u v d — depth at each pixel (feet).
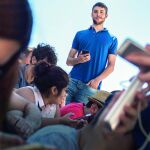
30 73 12.07
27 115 8.16
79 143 6.07
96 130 4.73
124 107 4.35
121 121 4.37
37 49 13.44
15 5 3.79
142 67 4.44
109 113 4.33
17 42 3.79
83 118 9.88
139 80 4.42
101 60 18.57
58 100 11.00
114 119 4.30
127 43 4.52
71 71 18.49
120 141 4.77
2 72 3.75
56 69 11.09
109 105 4.61
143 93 4.52
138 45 4.50
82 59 17.95
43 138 6.08
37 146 3.47
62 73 11.05
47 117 10.27
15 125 7.58
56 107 11.05
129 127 4.43
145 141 4.91
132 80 4.52
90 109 11.51
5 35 3.73
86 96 17.93
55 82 10.82
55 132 6.15
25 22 3.88
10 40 3.75
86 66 18.30
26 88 10.93
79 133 6.15
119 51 4.52
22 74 12.23
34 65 12.01
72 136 6.14
